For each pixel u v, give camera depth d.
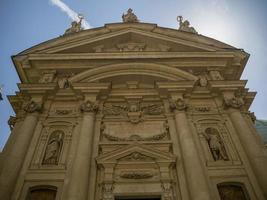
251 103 18.41
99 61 19.39
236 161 14.24
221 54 19.48
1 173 13.09
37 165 13.97
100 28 21.41
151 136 15.55
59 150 14.91
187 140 14.61
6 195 12.33
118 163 13.83
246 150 14.41
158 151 14.16
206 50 20.03
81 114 16.61
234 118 16.02
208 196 12.12
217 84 17.61
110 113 17.00
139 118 16.61
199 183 12.56
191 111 17.03
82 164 13.29
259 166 13.41
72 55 19.34
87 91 17.30
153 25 21.53
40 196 12.96
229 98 17.05
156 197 12.83
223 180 13.41
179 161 14.09
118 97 17.83
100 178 13.52
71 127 16.03
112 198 12.60
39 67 19.22
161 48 20.81
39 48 20.03
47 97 17.50
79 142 14.48
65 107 17.31
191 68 19.56
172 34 21.38
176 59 19.47
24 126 15.41
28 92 17.22
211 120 16.52
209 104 17.58
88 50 20.66
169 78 18.55
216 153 14.78
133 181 13.26
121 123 16.44
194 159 13.59
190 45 20.31
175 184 13.24
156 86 17.91
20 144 14.40
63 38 20.58
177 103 16.75
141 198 12.82
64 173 13.52
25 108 16.55
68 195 12.09
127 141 15.11
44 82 17.89
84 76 18.19
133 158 14.05
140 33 21.12
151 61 19.33
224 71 19.67
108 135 15.58
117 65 18.77
